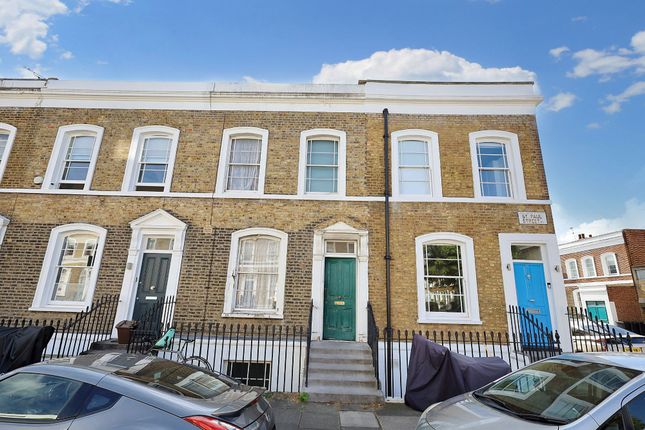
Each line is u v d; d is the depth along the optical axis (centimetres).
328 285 968
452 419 353
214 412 310
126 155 1062
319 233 980
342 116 1095
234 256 971
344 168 1048
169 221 991
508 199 1014
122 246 977
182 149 1066
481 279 948
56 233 986
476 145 1076
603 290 2566
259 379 859
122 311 922
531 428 301
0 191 1018
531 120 1080
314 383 725
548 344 880
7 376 349
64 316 923
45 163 1057
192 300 934
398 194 1026
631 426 279
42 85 1121
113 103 1110
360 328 913
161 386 338
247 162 1078
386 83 1109
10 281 949
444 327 914
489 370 593
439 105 1096
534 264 977
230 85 1120
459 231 986
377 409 643
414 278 951
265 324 918
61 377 336
